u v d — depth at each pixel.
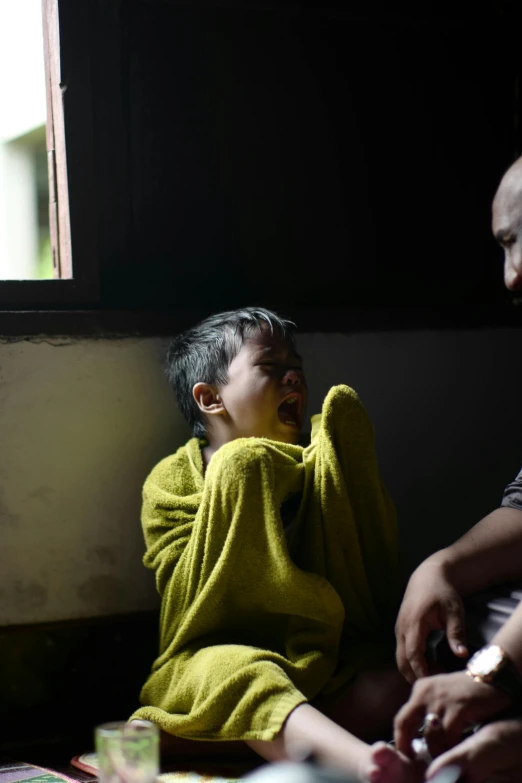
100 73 2.01
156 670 1.72
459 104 2.33
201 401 1.92
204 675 1.57
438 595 1.49
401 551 2.08
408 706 1.31
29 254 4.83
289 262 2.20
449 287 2.35
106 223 2.04
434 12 2.26
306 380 2.14
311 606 1.62
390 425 2.22
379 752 1.25
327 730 1.39
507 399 2.35
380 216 2.27
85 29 1.97
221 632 1.70
